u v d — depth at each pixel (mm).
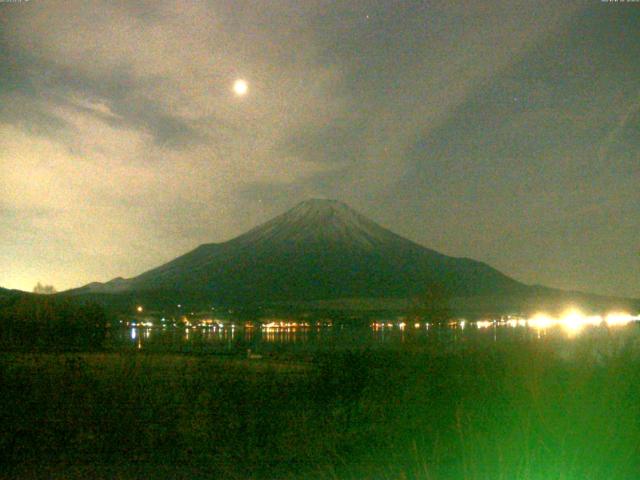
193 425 12078
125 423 12211
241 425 12234
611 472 8516
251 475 9711
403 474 9031
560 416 9609
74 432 11852
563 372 11266
